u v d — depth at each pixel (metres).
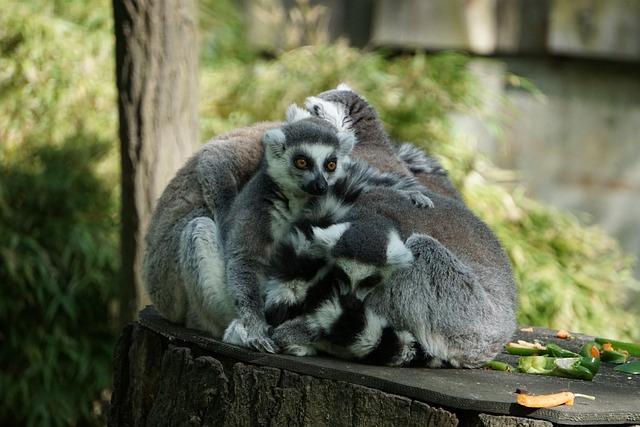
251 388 7.27
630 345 9.12
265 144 8.59
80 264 14.59
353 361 7.59
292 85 15.51
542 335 9.76
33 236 14.77
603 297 14.86
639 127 17.64
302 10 17.55
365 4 17.73
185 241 8.70
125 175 11.26
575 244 15.37
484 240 8.39
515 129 17.19
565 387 7.18
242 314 7.91
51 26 15.93
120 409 8.96
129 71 11.09
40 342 14.50
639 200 17.59
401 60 16.33
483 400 6.41
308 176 8.30
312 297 7.69
